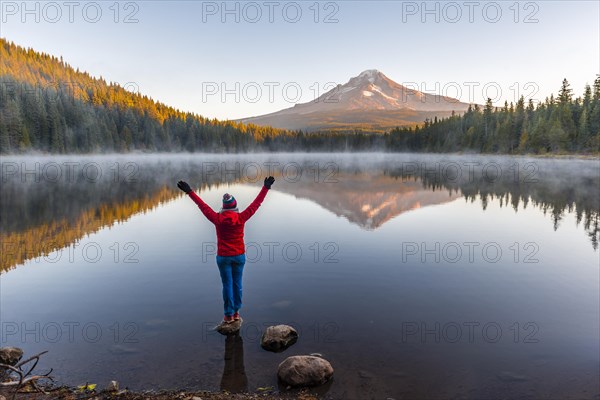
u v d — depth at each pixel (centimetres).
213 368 488
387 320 619
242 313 652
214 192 2755
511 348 523
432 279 825
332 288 771
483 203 2139
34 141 10288
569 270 890
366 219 1606
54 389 439
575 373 459
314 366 456
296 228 1409
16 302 701
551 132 9775
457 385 439
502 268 907
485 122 13288
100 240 1211
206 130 17500
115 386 436
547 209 1898
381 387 439
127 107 15688
